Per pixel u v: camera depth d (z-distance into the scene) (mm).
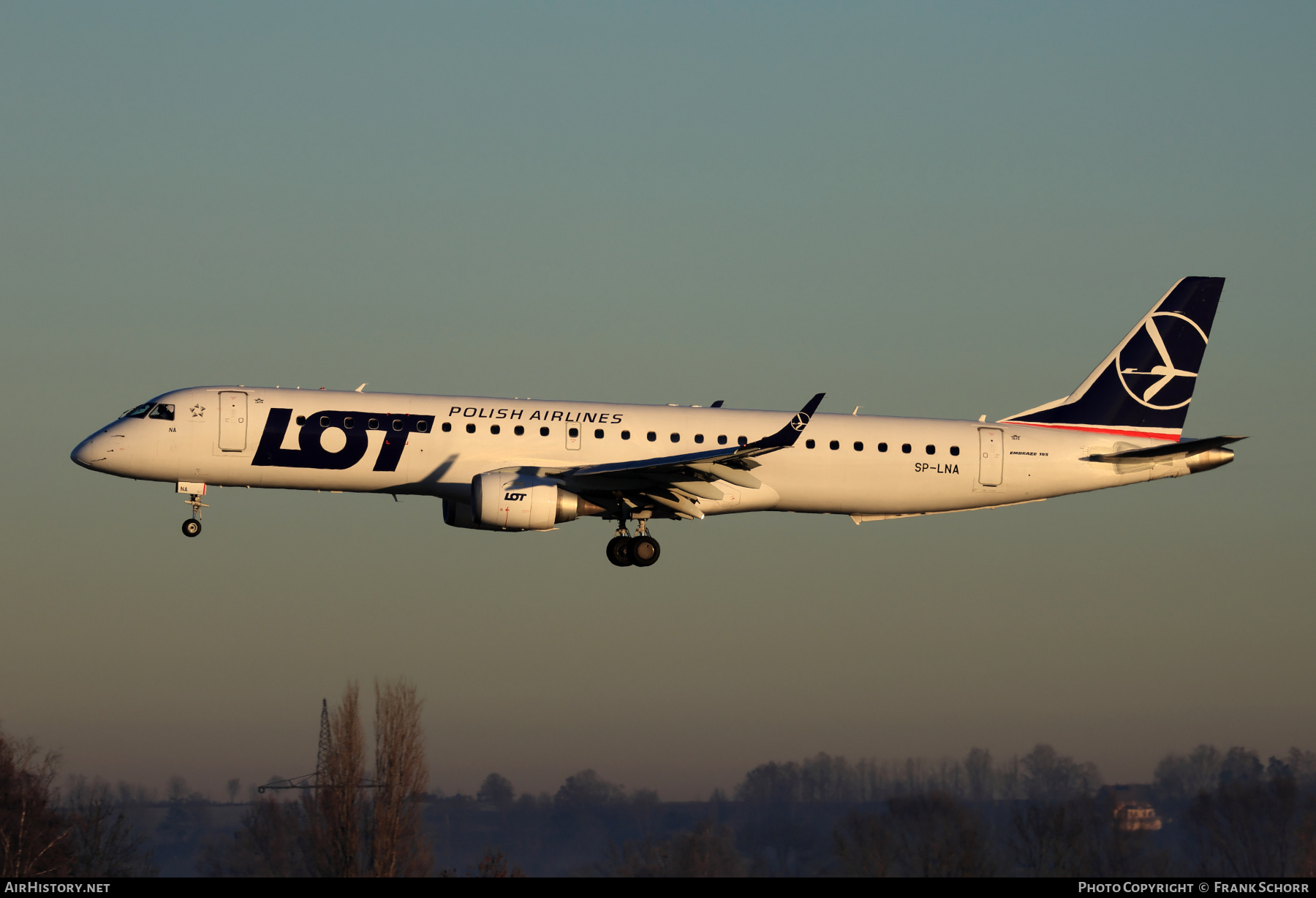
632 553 187625
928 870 136375
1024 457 195375
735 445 183500
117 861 157375
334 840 154375
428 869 156875
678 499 184125
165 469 171125
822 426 190000
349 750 158125
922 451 191875
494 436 177000
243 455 171500
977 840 136625
